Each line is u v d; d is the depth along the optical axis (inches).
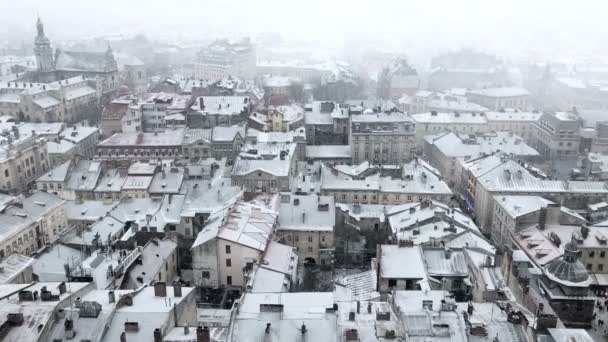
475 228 5452.8
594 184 6619.1
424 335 2965.1
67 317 3073.3
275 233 5300.2
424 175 6747.1
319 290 5024.6
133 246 4854.8
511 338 2928.2
